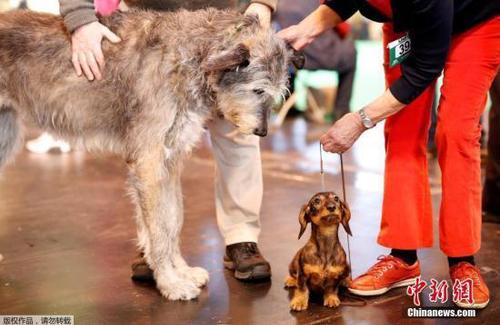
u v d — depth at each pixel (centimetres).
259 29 283
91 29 284
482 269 321
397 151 289
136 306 285
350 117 275
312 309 278
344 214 273
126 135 295
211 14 287
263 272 308
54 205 450
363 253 344
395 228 292
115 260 344
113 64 292
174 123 286
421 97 282
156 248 292
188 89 282
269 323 265
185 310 279
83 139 311
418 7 248
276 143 661
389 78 293
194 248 359
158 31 286
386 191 294
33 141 632
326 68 668
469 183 276
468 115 271
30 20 305
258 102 283
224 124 312
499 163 397
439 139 278
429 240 298
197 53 279
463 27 268
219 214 326
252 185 320
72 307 284
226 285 306
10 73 303
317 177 520
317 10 301
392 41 288
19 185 503
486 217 401
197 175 534
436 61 259
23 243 372
